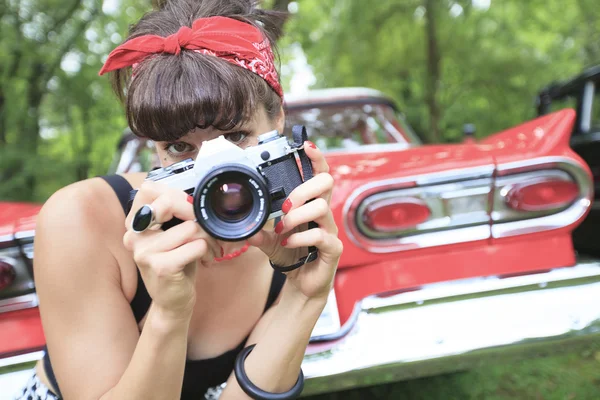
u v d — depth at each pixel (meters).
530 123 1.66
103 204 1.03
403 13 11.34
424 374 1.37
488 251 1.50
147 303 1.05
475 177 1.46
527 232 1.49
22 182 7.05
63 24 9.59
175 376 0.84
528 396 2.01
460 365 1.36
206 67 0.90
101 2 9.46
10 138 9.11
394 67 12.12
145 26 1.04
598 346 1.39
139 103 0.90
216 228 0.80
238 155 0.84
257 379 0.98
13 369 1.35
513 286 1.43
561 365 2.25
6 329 1.38
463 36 11.48
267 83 1.02
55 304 0.92
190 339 1.16
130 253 1.02
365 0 11.17
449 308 1.41
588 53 14.05
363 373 1.33
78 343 0.91
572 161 1.45
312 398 2.01
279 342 0.98
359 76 12.27
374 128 2.68
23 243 1.37
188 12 1.05
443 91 12.72
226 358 1.17
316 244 0.91
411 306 1.42
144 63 0.94
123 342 0.94
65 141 11.80
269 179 0.91
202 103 0.88
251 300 1.18
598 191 2.73
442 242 1.48
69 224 0.95
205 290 1.13
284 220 0.89
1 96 9.14
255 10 1.17
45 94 10.02
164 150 1.00
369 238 1.47
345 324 1.40
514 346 1.36
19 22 9.01
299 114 2.67
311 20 12.22
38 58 9.05
